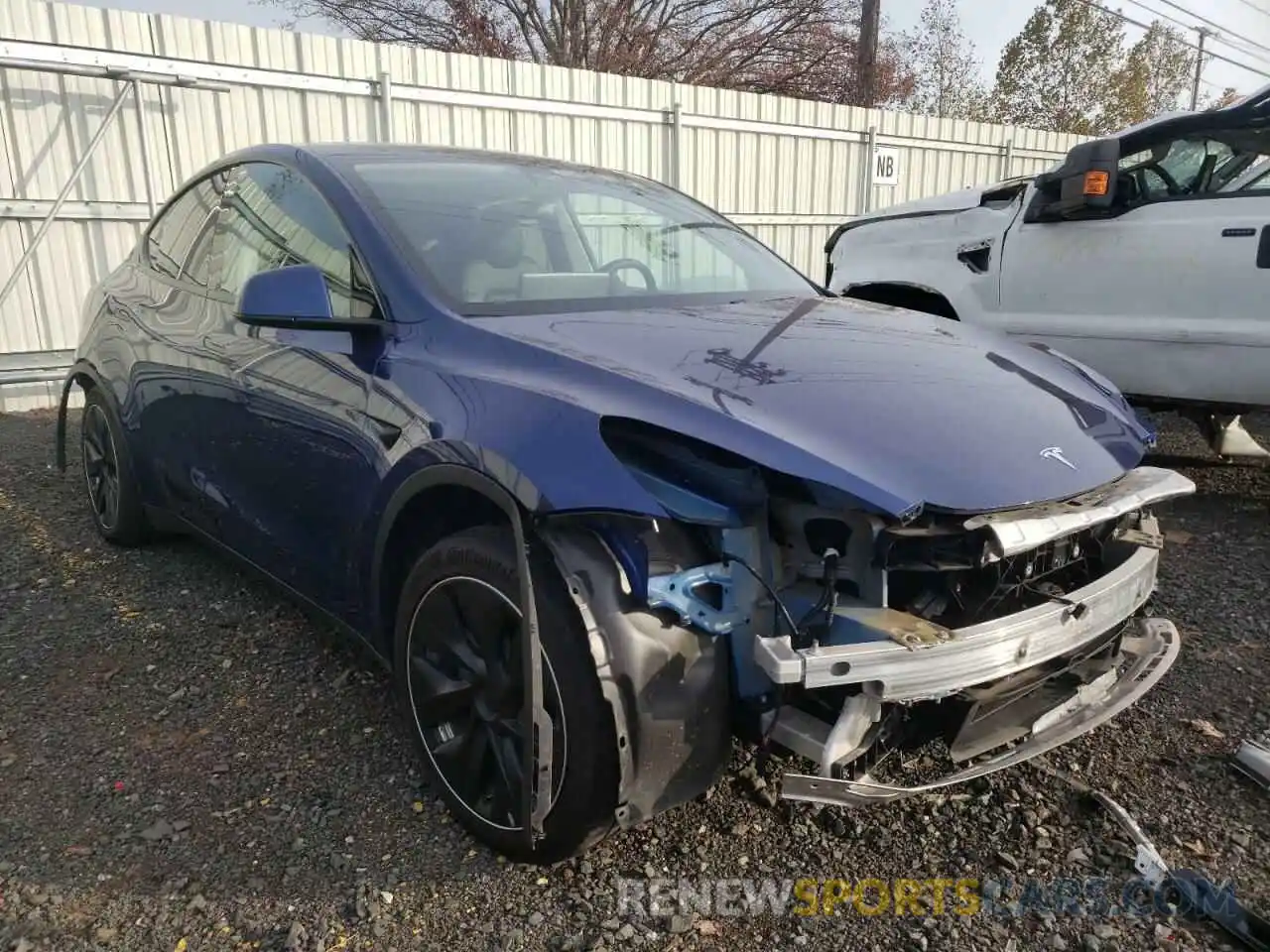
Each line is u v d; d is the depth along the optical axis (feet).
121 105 23.47
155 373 11.69
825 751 6.24
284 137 26.03
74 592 12.25
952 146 45.03
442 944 6.46
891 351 8.45
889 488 6.23
